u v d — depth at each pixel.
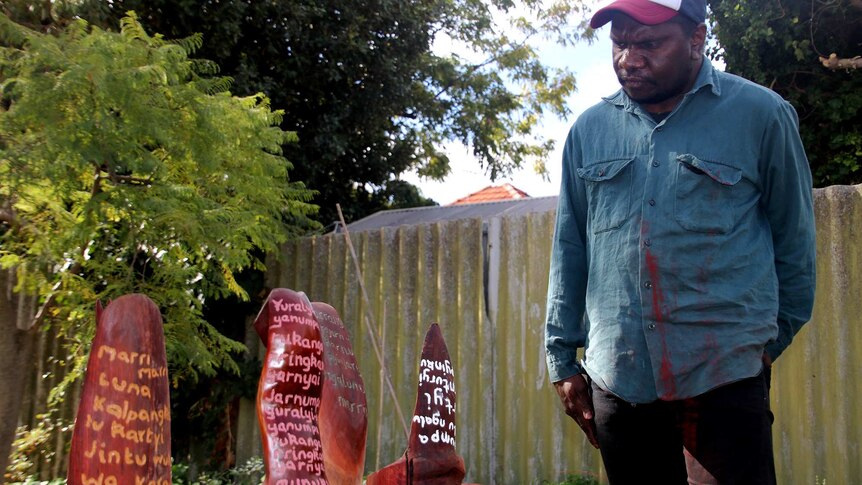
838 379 4.55
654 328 2.04
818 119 7.66
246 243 5.32
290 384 1.36
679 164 2.07
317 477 1.32
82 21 4.57
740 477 1.97
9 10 5.54
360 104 9.46
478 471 5.83
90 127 4.05
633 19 2.08
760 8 7.53
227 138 5.06
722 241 2.02
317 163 9.19
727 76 2.17
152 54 4.55
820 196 4.71
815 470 4.59
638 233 2.10
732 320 1.99
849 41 7.50
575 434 5.44
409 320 6.36
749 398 1.98
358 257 6.78
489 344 5.88
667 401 2.03
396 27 9.66
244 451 6.91
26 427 6.67
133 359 1.14
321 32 8.82
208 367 5.70
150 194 4.60
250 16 8.38
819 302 4.66
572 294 2.38
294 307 1.41
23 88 4.09
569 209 2.41
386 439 6.31
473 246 6.05
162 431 1.16
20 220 4.55
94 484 1.09
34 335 4.89
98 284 5.55
